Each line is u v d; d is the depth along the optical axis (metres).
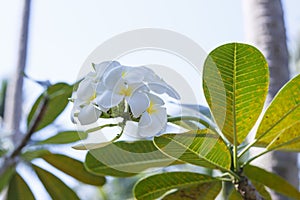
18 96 2.14
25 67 2.19
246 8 1.85
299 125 1.64
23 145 1.88
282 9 1.84
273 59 1.80
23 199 2.03
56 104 1.93
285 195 1.74
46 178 1.99
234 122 1.61
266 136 1.65
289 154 1.78
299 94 1.61
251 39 1.82
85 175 1.96
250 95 1.59
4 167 1.95
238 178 1.62
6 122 2.10
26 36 2.23
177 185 1.71
